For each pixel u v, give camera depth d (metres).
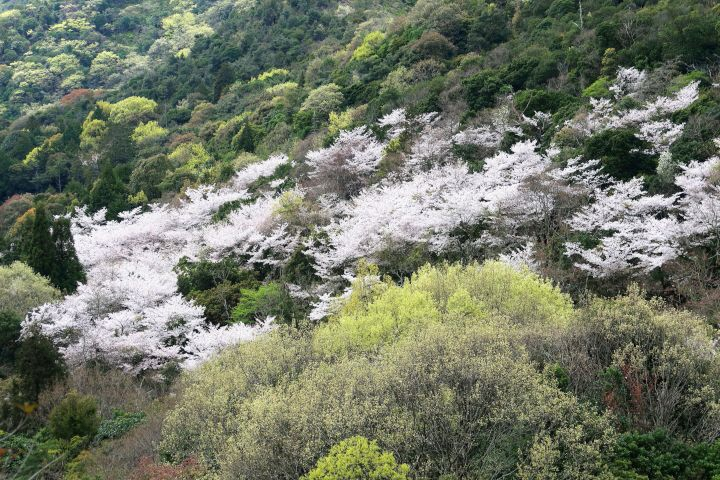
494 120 36.38
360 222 27.86
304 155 46.16
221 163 55.03
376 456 11.17
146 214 40.53
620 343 14.48
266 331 22.98
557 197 26.08
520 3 59.41
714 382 13.02
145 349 24.78
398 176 35.25
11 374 24.83
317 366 17.20
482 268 20.94
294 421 13.27
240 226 34.12
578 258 23.88
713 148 25.84
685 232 21.48
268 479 13.03
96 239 36.94
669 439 11.79
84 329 25.52
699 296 20.05
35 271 31.98
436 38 55.84
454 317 16.81
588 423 11.94
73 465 16.80
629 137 28.36
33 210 51.56
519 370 12.97
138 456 17.55
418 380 13.11
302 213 33.47
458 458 12.20
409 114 42.62
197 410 16.69
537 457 11.03
